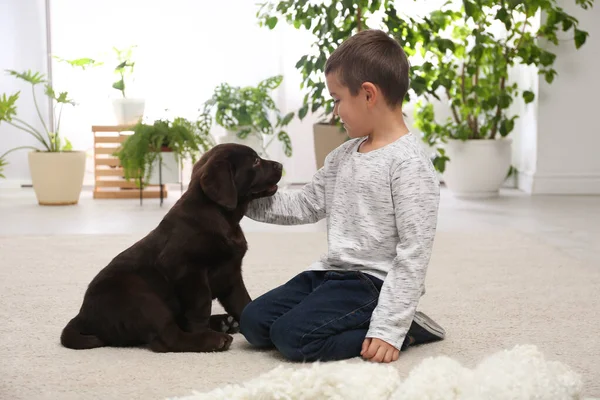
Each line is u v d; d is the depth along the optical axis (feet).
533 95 17.61
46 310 8.34
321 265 7.09
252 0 19.08
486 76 17.88
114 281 6.98
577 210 15.85
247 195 7.14
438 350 6.95
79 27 19.08
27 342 7.20
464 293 9.09
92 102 19.30
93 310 7.01
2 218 15.16
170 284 6.97
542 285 9.49
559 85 17.80
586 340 7.28
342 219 6.91
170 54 19.20
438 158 17.35
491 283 9.61
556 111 17.90
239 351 6.94
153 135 16.62
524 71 18.74
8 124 19.35
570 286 9.44
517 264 10.70
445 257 11.20
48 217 15.31
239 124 17.97
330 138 15.23
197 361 6.63
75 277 9.94
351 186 6.87
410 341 6.95
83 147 19.51
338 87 6.85
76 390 5.91
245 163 7.04
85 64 18.02
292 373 5.24
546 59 16.81
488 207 16.33
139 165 16.49
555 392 4.94
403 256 6.49
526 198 17.60
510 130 17.51
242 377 6.20
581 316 8.11
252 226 14.38
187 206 7.03
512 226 14.06
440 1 18.52
